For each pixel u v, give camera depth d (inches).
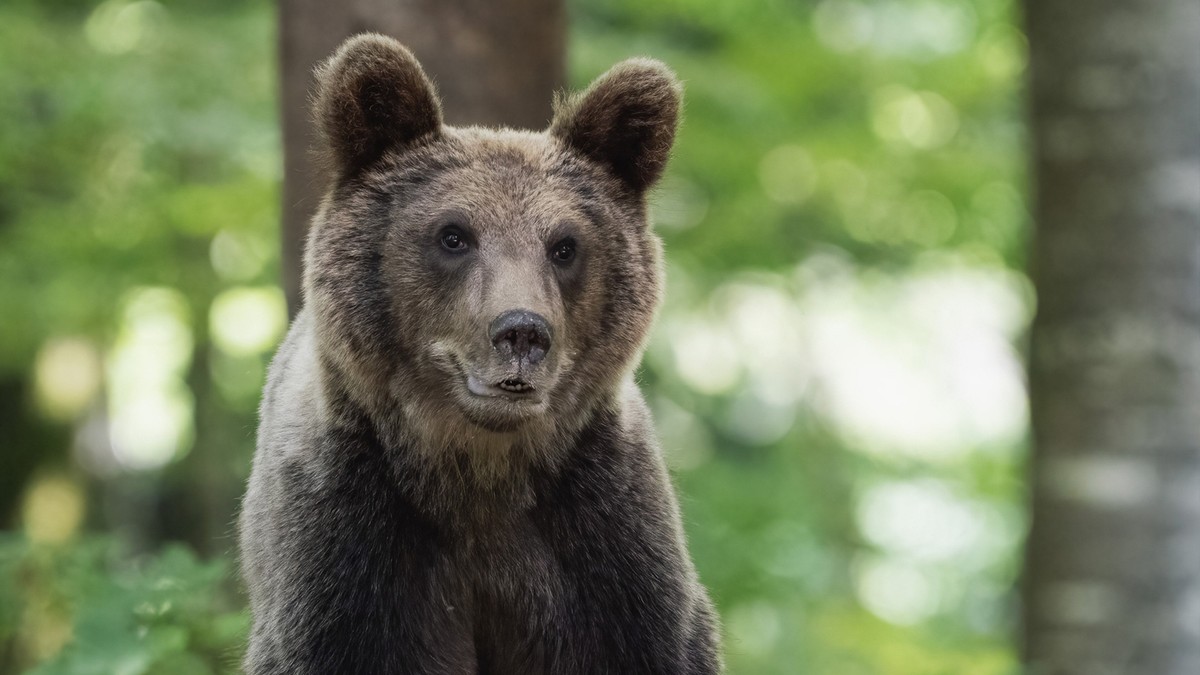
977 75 842.2
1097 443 511.2
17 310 835.4
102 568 470.6
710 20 793.6
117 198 747.4
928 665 861.8
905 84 837.8
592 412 306.0
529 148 309.4
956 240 914.7
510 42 426.9
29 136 707.4
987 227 904.3
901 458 1258.0
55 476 1062.4
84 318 864.3
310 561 292.5
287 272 425.1
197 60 684.1
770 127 792.9
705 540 707.4
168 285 826.2
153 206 740.7
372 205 299.3
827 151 827.4
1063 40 518.0
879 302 1129.4
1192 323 503.2
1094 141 511.5
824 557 906.7
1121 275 508.7
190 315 868.6
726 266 896.9
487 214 290.2
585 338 300.4
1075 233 516.7
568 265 294.8
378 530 297.0
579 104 315.3
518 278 280.5
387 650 294.8
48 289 823.1
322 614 291.4
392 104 303.0
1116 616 507.8
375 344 294.4
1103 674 509.4
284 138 427.5
